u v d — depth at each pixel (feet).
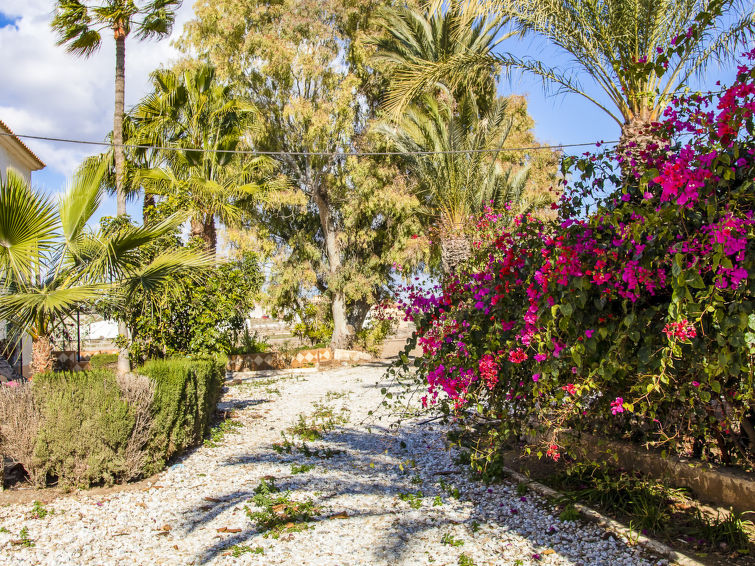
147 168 46.55
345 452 23.36
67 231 25.03
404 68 60.08
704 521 13.42
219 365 34.06
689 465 15.05
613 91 25.23
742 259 9.41
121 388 19.49
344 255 74.33
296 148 68.13
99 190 25.95
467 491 17.67
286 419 31.94
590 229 12.21
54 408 18.43
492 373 13.78
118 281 25.25
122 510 16.66
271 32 64.80
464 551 13.25
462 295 16.37
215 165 49.73
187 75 49.24
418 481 18.83
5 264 23.02
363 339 73.10
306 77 65.31
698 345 10.69
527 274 13.91
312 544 13.85
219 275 35.35
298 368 63.46
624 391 13.16
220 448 24.71
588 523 14.35
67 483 18.42
